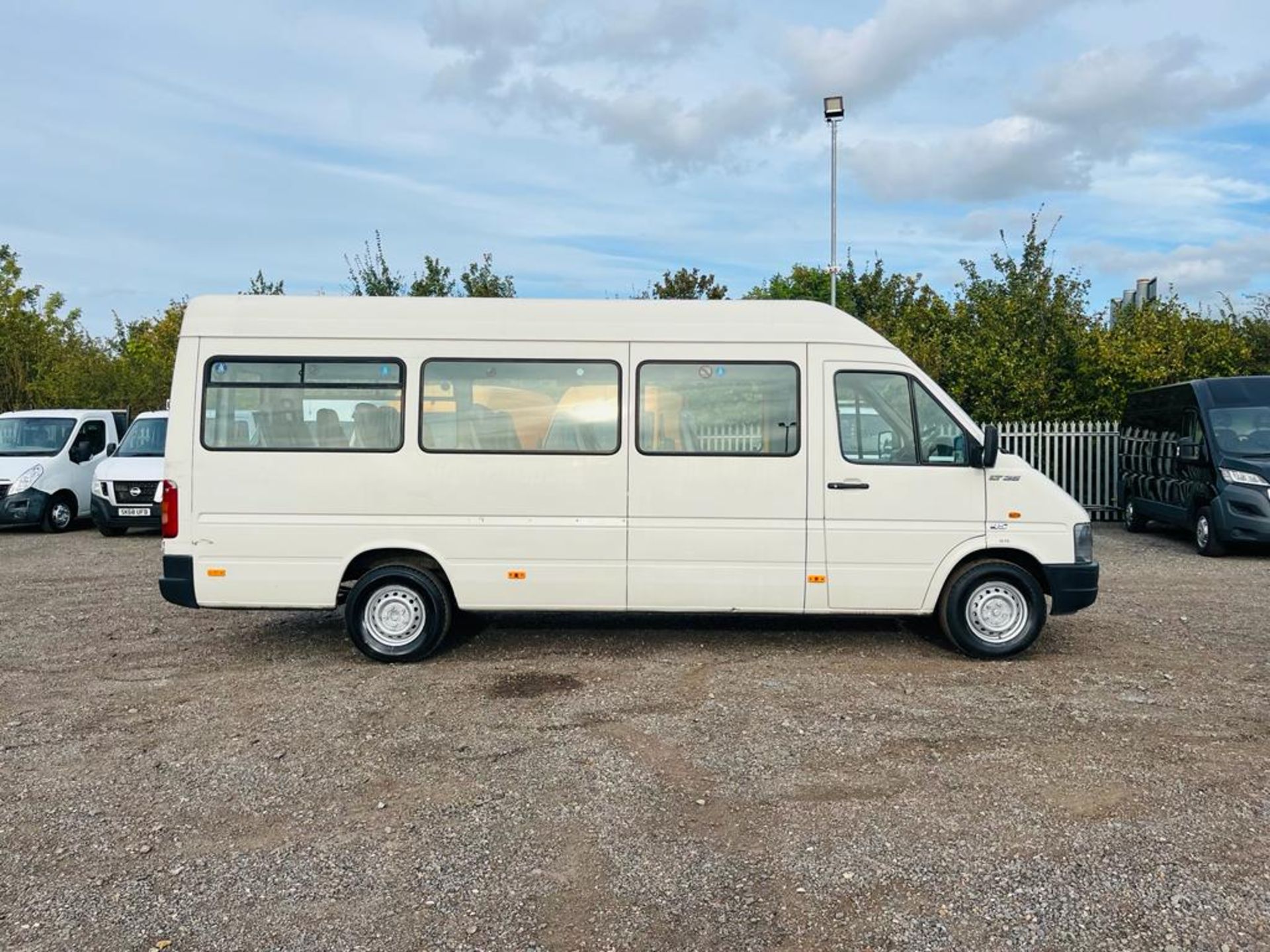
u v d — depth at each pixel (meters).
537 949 3.33
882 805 4.51
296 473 7.09
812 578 7.08
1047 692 6.31
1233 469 12.62
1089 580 7.08
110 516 14.91
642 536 7.10
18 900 3.68
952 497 7.05
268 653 7.54
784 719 5.76
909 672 6.82
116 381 26.38
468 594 7.14
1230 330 19.81
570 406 7.13
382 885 3.78
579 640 7.83
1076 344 18.69
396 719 5.85
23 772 5.01
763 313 7.16
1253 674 6.78
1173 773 4.87
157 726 5.76
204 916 3.55
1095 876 3.79
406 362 7.12
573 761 5.11
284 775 4.95
